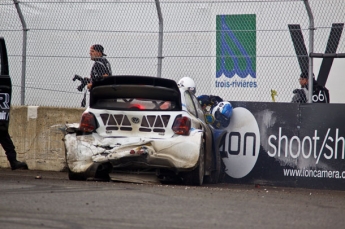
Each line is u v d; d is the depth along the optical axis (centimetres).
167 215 2158
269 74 4747
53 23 4728
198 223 2025
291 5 4838
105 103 3509
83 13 4738
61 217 2044
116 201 2447
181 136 3441
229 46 4788
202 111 4094
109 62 4584
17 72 4716
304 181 4022
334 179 3966
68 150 3444
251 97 4747
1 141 3697
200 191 3006
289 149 4059
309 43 4197
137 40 4709
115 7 4747
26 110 4606
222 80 4750
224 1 4712
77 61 4678
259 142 4119
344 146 3959
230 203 2562
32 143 4581
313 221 2200
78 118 4516
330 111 3991
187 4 4809
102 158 3391
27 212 2122
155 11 4719
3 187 2872
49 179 3481
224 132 4106
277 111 4097
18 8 4616
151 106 3481
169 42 4812
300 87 4691
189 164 3406
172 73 4759
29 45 4706
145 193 2756
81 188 2878
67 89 4659
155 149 3397
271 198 2881
